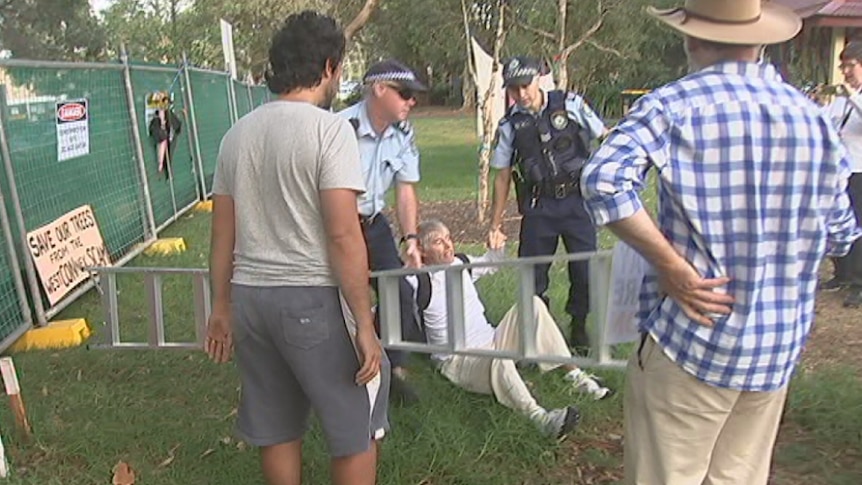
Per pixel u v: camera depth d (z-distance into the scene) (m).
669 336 2.45
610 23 18.23
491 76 10.34
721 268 2.33
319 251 2.87
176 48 39.06
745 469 2.66
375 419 3.07
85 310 6.63
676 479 2.55
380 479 3.77
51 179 6.96
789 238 2.32
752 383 2.42
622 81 27.69
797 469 3.84
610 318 2.78
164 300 6.62
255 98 22.02
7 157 6.13
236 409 4.63
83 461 4.07
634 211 2.29
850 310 6.26
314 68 2.91
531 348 3.77
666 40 24.28
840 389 4.53
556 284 6.67
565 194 4.97
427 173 16.03
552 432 4.09
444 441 4.03
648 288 2.55
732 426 2.61
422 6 16.89
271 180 2.85
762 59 2.43
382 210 4.59
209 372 5.19
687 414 2.49
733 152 2.28
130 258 8.43
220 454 4.07
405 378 4.62
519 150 5.06
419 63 29.19
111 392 4.89
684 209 2.32
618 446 4.11
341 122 2.85
